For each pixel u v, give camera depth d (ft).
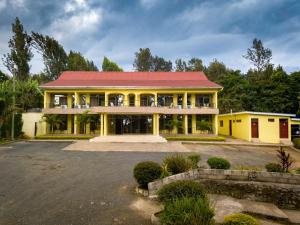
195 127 92.38
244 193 26.50
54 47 140.26
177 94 94.53
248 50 165.17
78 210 18.93
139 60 198.70
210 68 172.04
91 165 36.63
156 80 100.78
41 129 88.38
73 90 89.61
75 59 149.48
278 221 21.13
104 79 100.48
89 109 87.25
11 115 75.87
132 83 94.17
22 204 19.95
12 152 49.42
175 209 14.14
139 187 24.49
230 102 118.01
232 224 13.58
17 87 90.22
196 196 16.72
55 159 41.45
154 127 84.89
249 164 41.11
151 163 25.25
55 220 16.96
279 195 26.05
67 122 91.04
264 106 110.52
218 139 77.66
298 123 82.89
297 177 26.55
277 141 79.15
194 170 27.27
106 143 68.03
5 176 29.17
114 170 33.35
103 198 21.90
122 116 91.81
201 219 13.35
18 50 126.41
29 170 32.60
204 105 94.12
